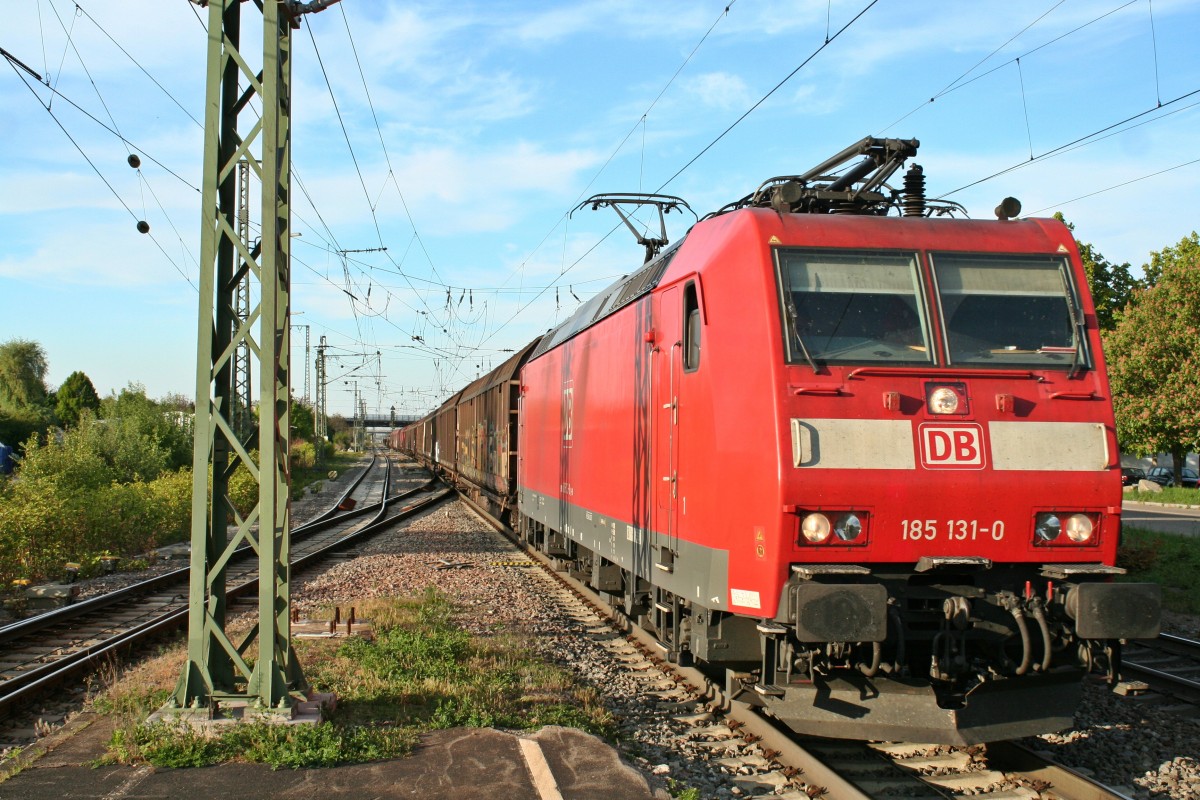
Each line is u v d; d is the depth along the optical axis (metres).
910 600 6.70
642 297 9.53
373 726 6.84
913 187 8.01
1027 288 7.11
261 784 5.72
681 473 7.97
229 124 6.84
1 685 8.43
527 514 18.42
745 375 6.79
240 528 6.66
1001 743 6.79
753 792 6.20
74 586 14.17
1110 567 6.54
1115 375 36.12
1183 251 38.50
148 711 7.11
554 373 15.48
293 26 6.97
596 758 6.25
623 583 11.22
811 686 6.57
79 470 24.83
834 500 6.33
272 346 6.54
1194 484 48.47
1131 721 7.80
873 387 6.58
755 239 6.95
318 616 11.68
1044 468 6.59
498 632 11.07
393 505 36.66
